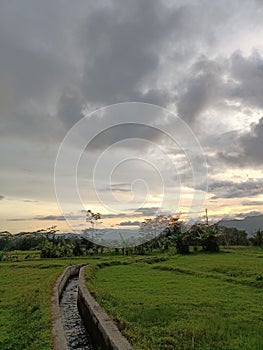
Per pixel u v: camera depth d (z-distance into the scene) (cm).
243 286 1406
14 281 1825
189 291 1284
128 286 1436
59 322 789
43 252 3931
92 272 1931
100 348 721
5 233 6066
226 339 689
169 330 745
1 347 667
